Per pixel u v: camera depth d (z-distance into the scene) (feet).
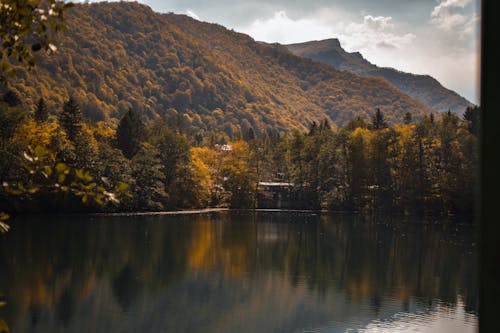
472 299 104.73
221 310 95.81
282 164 415.64
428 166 267.39
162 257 144.56
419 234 200.03
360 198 314.35
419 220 253.65
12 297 97.45
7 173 164.86
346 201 321.93
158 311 93.20
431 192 258.57
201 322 88.17
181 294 106.32
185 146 307.58
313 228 221.25
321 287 115.34
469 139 241.55
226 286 114.83
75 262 131.03
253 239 185.26
